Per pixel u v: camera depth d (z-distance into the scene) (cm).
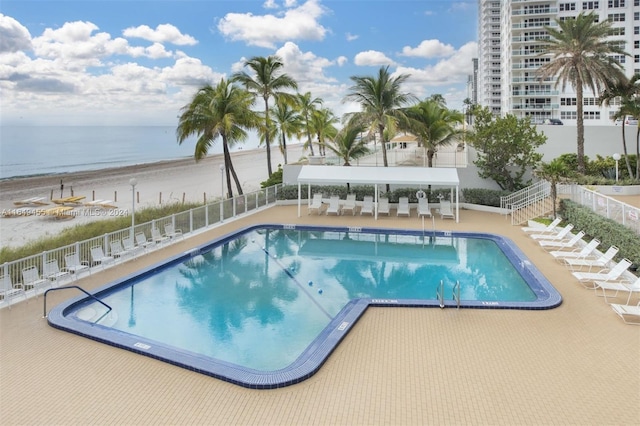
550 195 2377
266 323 1180
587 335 981
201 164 8106
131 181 1703
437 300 1192
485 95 10975
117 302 1320
